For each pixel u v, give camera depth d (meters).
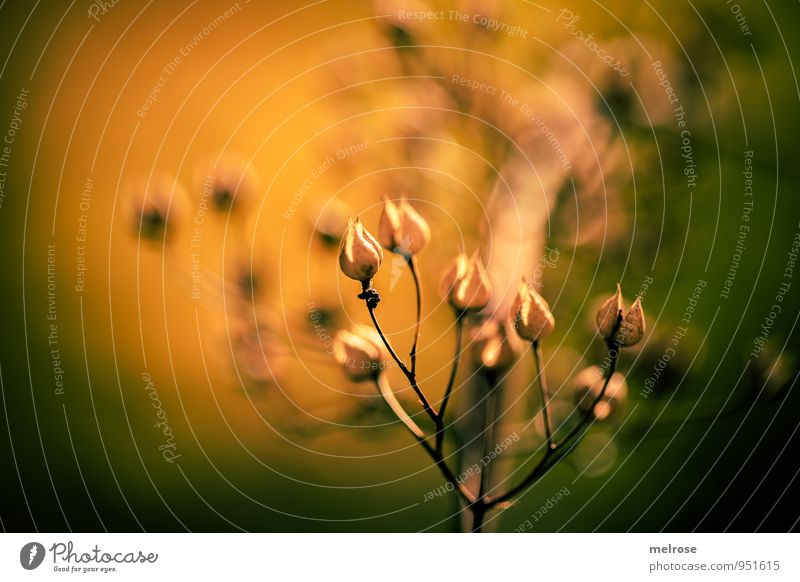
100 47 0.53
